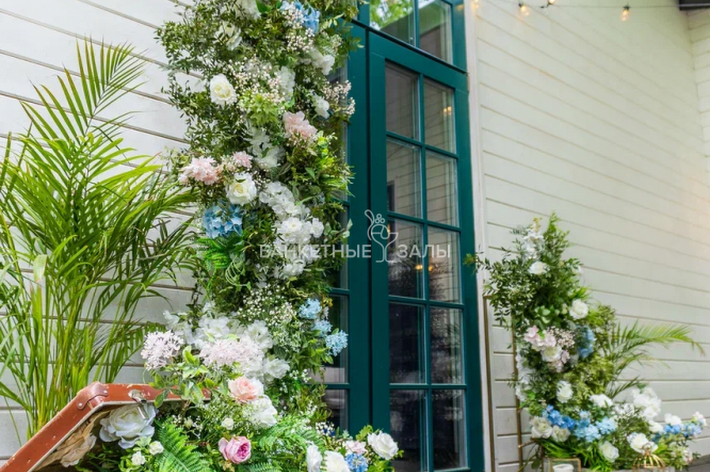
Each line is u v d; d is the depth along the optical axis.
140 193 2.49
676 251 5.68
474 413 3.61
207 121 2.44
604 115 5.23
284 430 1.98
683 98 6.32
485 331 3.75
